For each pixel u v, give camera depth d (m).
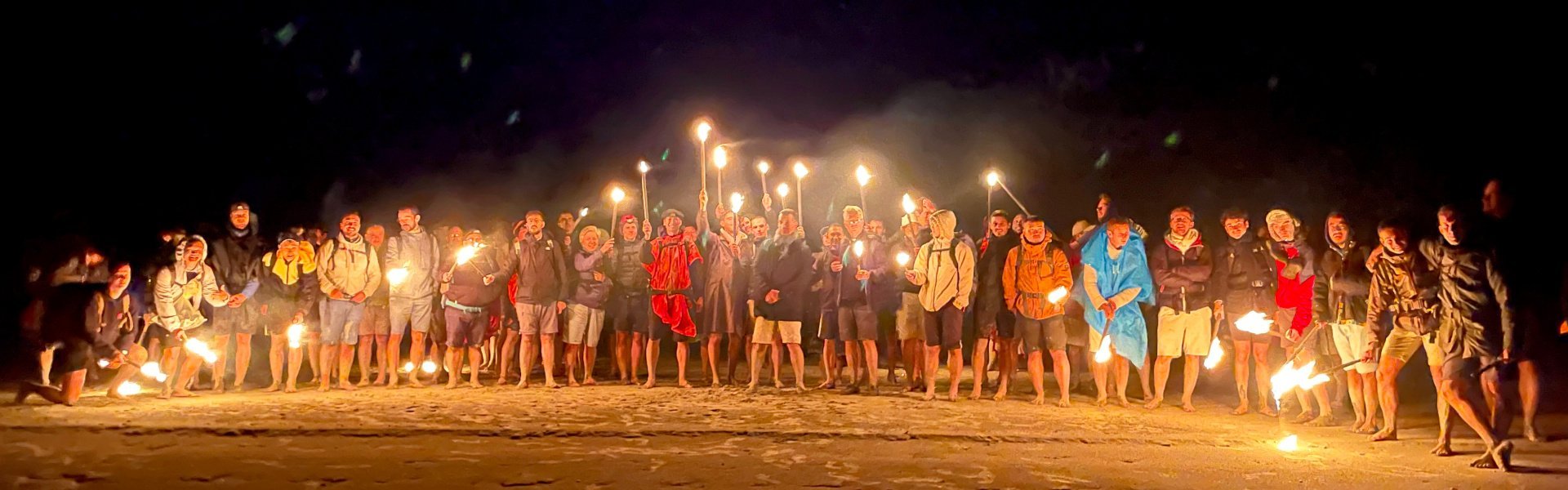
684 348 10.86
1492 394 6.39
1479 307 6.48
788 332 10.62
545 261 10.68
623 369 11.36
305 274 10.20
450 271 10.73
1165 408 9.48
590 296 10.99
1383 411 7.79
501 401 9.27
